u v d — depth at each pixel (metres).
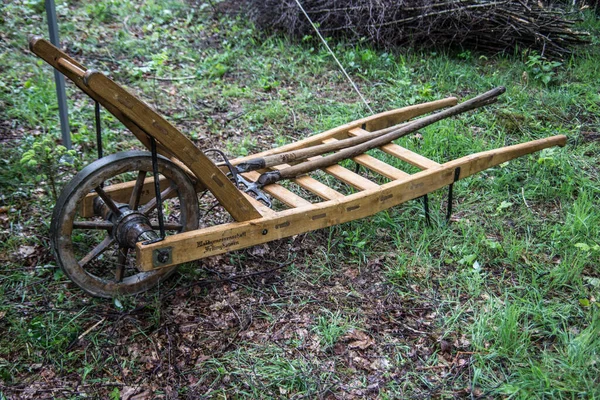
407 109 5.46
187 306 3.89
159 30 8.47
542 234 4.61
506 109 6.50
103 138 5.69
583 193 4.88
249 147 5.88
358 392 3.31
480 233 4.57
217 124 6.30
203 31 8.56
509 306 3.75
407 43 7.95
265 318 3.82
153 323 3.73
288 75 7.42
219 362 3.48
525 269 4.23
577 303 3.91
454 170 4.51
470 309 3.86
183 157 3.38
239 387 3.34
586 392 3.18
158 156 3.63
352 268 4.30
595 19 9.21
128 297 3.85
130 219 3.62
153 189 4.08
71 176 5.09
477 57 7.91
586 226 4.52
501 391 3.25
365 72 7.30
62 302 3.84
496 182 5.28
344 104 6.66
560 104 6.67
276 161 4.45
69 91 6.54
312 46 8.12
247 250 4.43
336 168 4.57
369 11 7.79
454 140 5.84
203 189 4.10
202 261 4.28
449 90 7.06
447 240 4.54
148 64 7.44
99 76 3.03
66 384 3.33
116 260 4.14
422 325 3.76
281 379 3.37
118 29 8.37
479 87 7.07
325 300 3.98
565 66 7.59
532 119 6.34
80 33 8.01
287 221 3.83
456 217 4.86
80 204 3.77
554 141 5.02
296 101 6.79
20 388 3.28
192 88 6.99
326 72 7.50
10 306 3.78
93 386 3.33
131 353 3.54
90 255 3.72
